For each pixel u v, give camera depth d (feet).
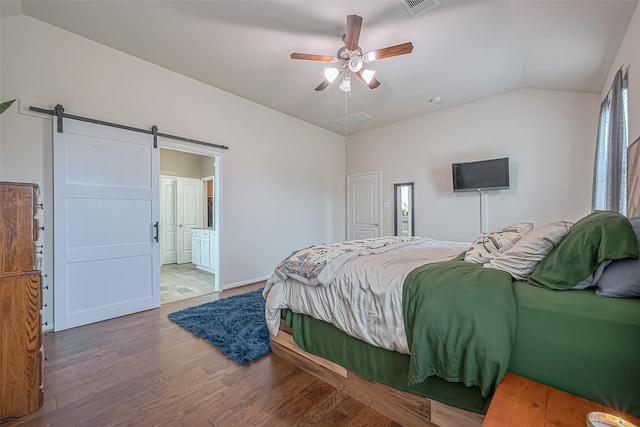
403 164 16.58
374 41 8.85
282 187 15.48
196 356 6.79
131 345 7.34
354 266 5.55
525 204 12.55
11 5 7.31
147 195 10.18
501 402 3.17
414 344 4.00
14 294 4.69
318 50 9.43
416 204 16.01
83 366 6.31
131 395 5.30
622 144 7.71
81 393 5.35
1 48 7.53
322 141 17.95
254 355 6.73
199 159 21.49
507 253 4.73
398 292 4.61
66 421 4.62
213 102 12.28
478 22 7.90
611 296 3.45
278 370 6.20
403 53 8.05
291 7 7.43
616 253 3.44
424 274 4.58
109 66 9.35
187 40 8.95
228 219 12.99
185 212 20.72
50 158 8.22
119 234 9.50
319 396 5.31
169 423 4.60
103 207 9.16
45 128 8.15
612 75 8.96
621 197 7.73
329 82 9.60
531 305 3.66
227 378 5.88
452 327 3.79
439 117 15.03
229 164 12.98
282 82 11.84
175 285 13.94
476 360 3.58
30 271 4.83
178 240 20.27
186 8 7.53
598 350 3.17
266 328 8.17
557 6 6.80
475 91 12.66
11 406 4.62
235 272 13.26
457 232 14.48
